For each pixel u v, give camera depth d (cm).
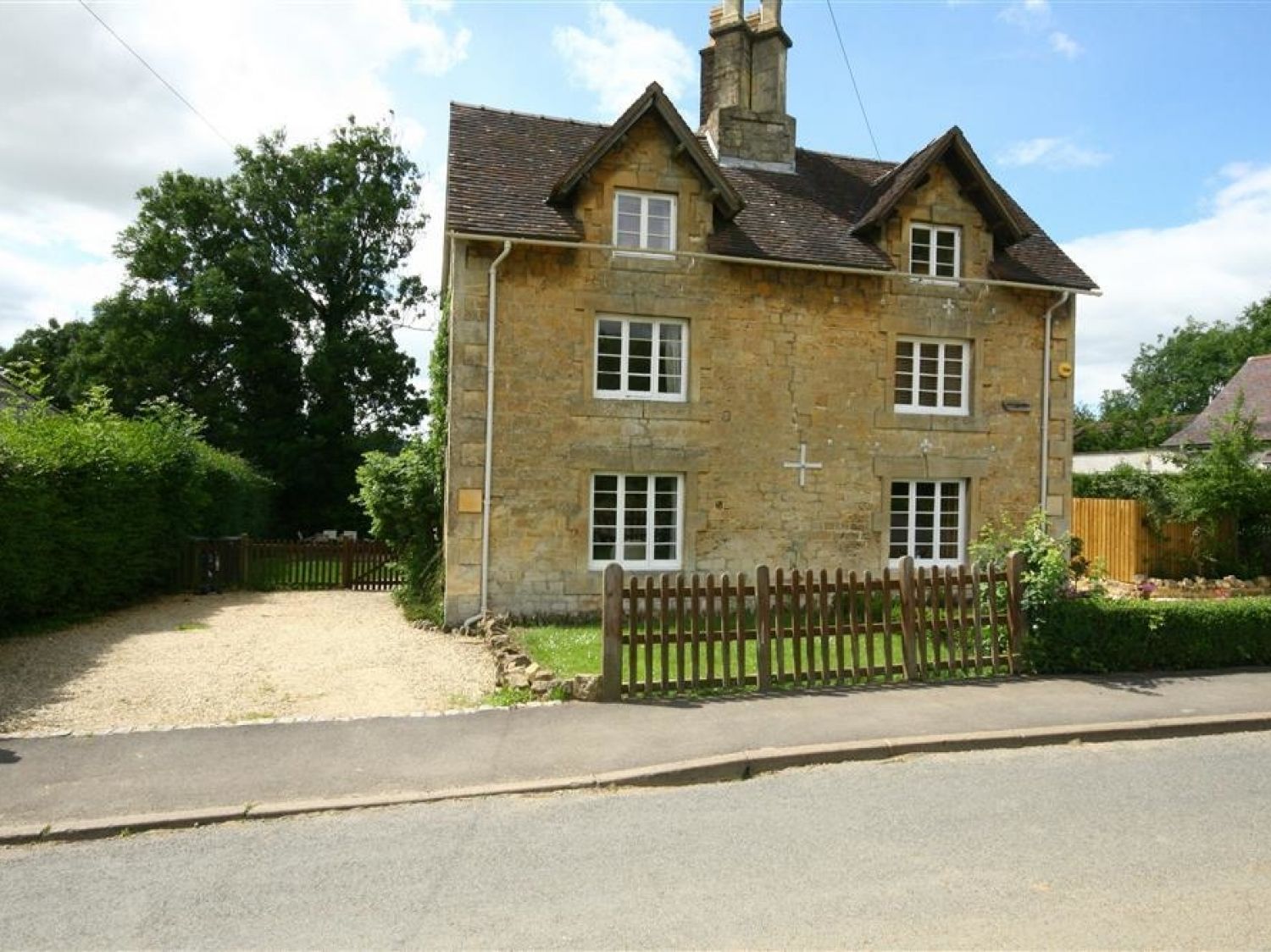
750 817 542
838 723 728
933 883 444
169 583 1723
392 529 1548
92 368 2906
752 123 1619
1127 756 679
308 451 2877
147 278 2864
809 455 1402
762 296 1383
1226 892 435
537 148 1431
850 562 1414
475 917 409
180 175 2919
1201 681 896
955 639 923
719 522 1361
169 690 844
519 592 1278
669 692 823
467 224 1227
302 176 3028
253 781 591
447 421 1396
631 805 567
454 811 553
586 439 1303
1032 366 1516
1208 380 5675
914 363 1472
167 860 478
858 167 1742
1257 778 625
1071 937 388
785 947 379
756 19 1697
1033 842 500
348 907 420
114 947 382
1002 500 1492
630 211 1346
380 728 712
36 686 846
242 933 395
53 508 1124
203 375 2938
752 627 1002
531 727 717
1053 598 934
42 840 504
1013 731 713
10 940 388
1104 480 2114
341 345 2909
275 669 956
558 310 1293
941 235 1503
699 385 1352
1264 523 1798
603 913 412
